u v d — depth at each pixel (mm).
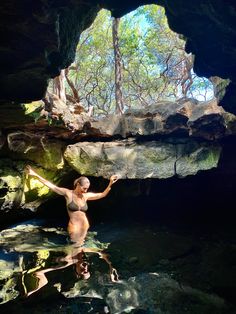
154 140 7637
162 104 7102
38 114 4895
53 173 7504
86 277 4570
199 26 3262
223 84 4465
